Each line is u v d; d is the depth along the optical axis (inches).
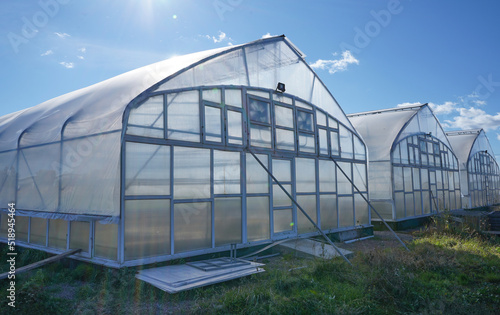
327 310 219.9
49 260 286.2
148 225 295.9
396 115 759.7
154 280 257.3
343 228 512.7
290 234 431.8
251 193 389.4
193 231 329.7
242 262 315.6
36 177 354.3
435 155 846.5
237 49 393.7
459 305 232.4
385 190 674.2
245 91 395.5
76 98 386.0
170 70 338.3
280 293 246.1
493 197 1214.3
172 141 318.7
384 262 316.2
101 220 282.0
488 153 1199.6
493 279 307.1
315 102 498.9
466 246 427.8
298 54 479.5
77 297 240.7
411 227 707.4
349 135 555.5
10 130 417.4
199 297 243.1
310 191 469.7
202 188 340.5
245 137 387.5
